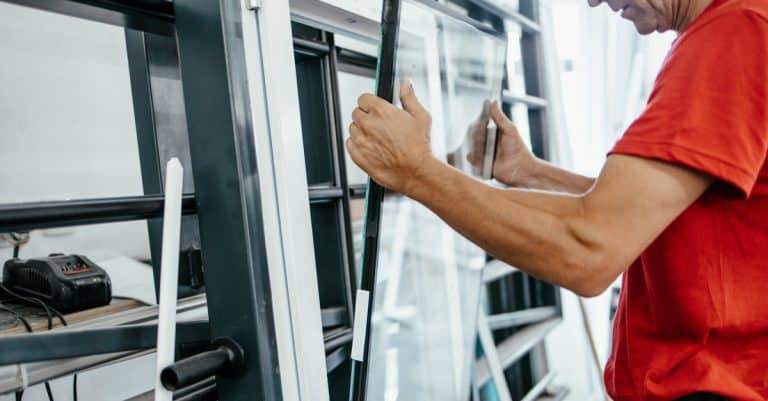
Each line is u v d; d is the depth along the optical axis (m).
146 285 1.56
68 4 0.79
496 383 1.96
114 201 0.79
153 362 1.79
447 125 1.28
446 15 1.19
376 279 0.97
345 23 1.24
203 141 0.86
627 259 0.75
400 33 1.04
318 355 0.91
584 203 0.78
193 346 1.07
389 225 1.28
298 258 0.88
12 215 0.69
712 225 0.83
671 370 0.90
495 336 2.51
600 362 2.47
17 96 1.54
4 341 0.74
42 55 1.59
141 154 1.24
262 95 0.87
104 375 1.67
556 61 2.64
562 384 2.63
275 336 0.87
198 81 0.85
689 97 0.75
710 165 0.73
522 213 0.78
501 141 1.43
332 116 1.37
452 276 1.61
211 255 0.88
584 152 2.78
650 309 0.93
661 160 0.74
